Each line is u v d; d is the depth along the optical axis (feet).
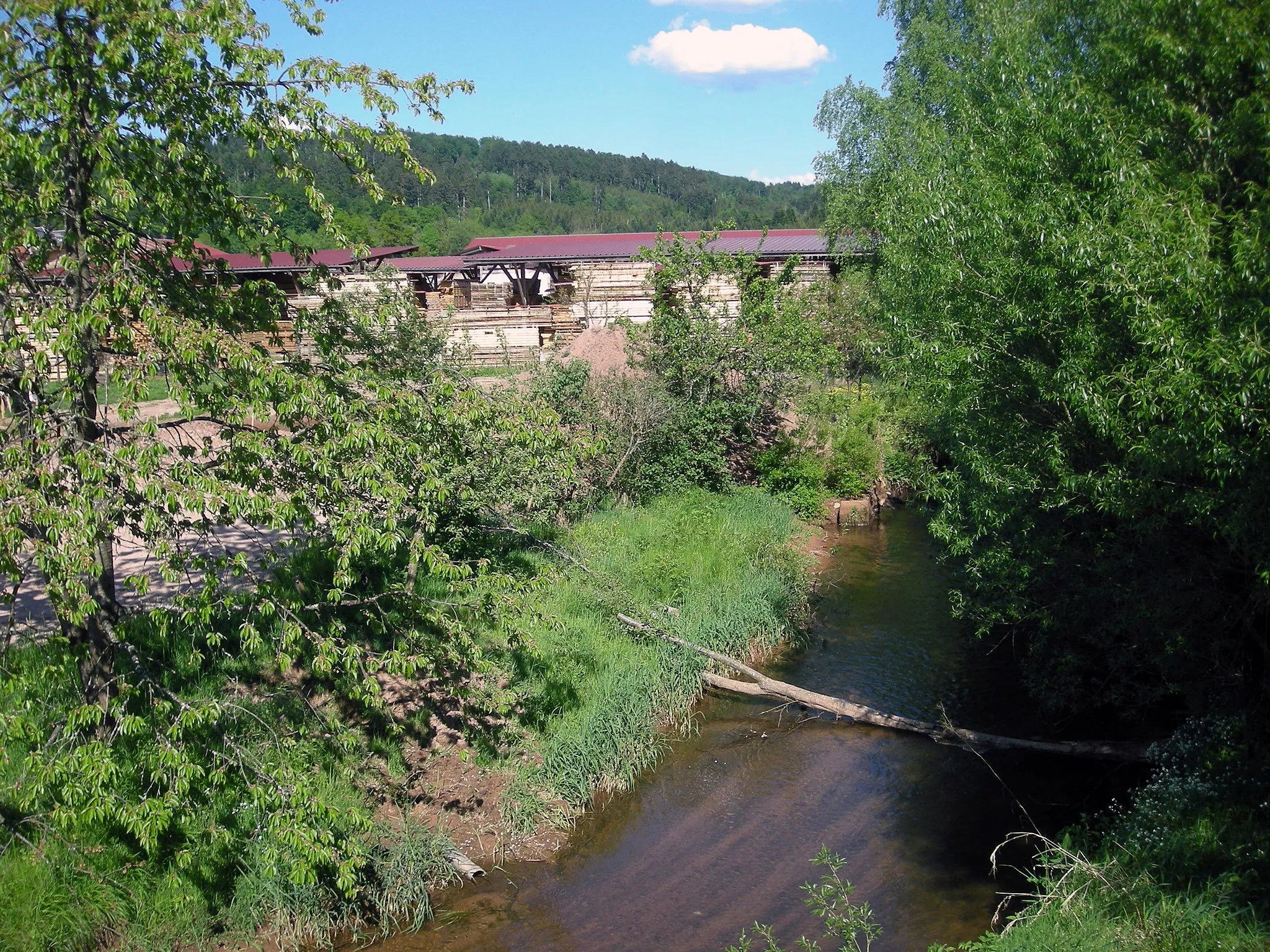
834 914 27.37
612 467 61.36
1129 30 30.53
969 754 36.73
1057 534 33.42
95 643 25.59
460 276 127.03
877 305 72.59
